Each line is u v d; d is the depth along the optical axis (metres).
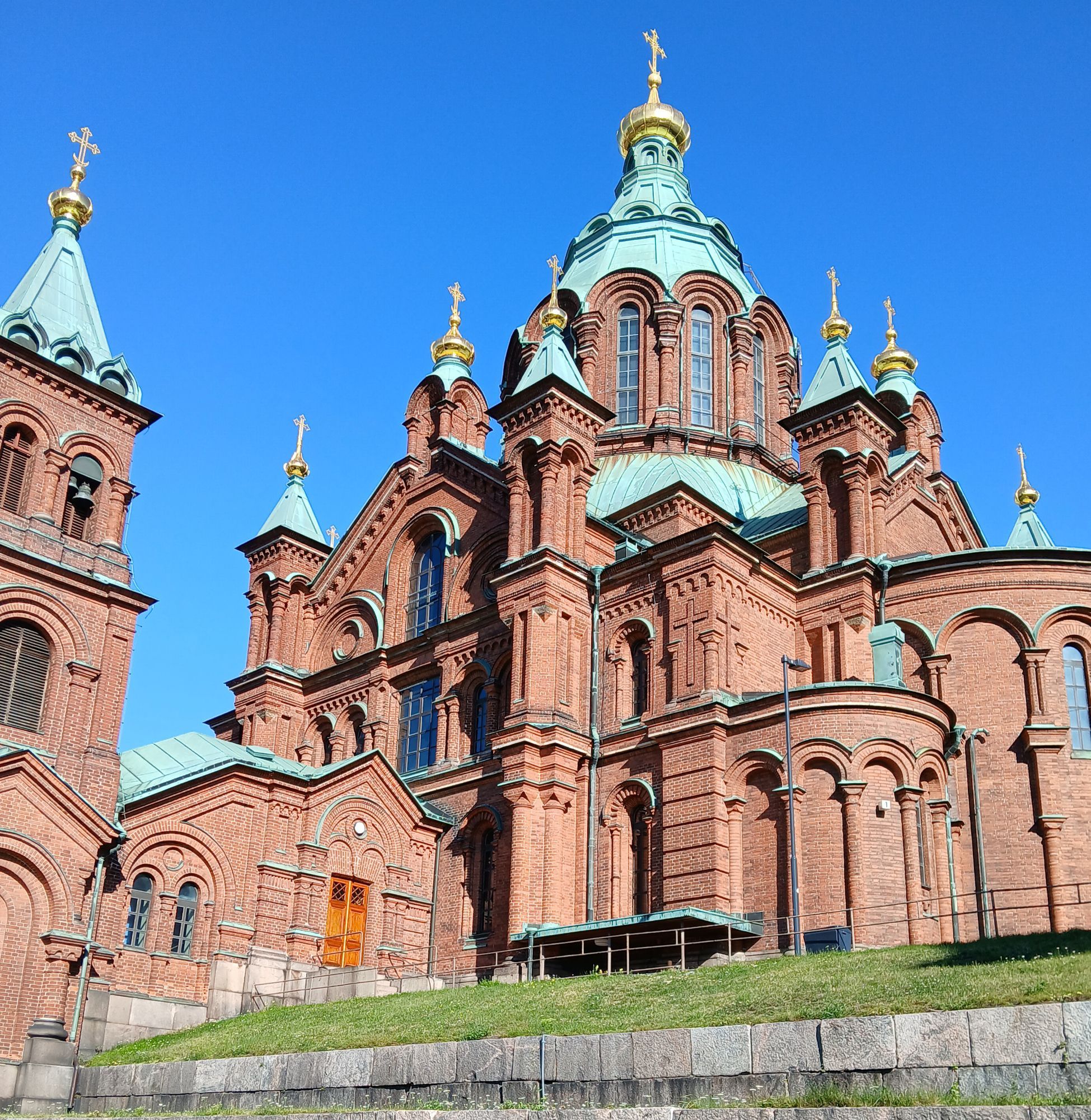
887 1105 18.27
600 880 42.59
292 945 40.53
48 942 34.78
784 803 38.78
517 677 45.03
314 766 52.59
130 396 42.72
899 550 51.78
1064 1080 18.14
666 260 66.50
